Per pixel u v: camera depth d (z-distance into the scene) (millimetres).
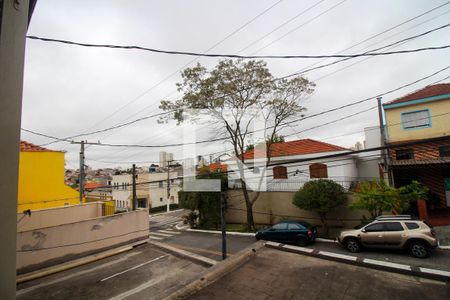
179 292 4984
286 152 21578
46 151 17547
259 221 20719
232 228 20781
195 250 15688
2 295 2000
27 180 16578
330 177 19125
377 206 13312
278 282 5262
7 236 2055
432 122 16625
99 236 13039
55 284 9922
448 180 16516
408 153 17078
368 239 11406
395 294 4590
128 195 40000
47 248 11219
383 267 5508
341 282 5129
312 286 5047
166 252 13219
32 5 3127
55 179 17859
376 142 21375
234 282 5352
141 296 8742
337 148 19594
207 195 22734
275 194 20188
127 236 14156
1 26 2162
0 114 2084
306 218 18391
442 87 17734
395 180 17812
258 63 16375
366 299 4508
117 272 10859
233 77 16562
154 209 39219
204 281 5371
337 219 16797
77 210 16656
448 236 12078
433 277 4969
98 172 67938
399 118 17594
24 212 13805
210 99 16609
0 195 2035
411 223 10805
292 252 6844
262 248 7215
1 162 2057
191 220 24109
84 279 10281
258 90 17188
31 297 9000
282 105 17750
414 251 10414
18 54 2266
